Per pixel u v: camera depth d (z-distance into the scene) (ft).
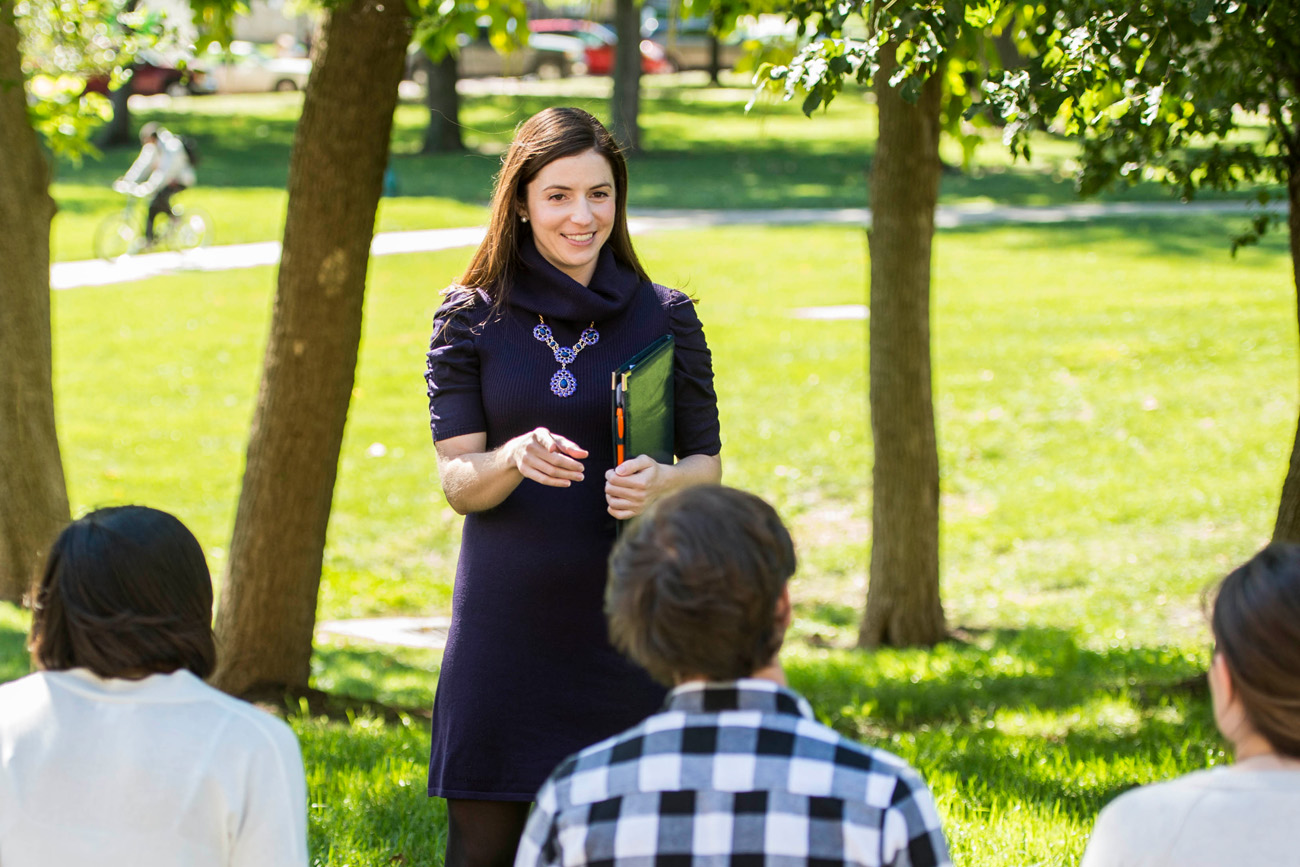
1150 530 40.70
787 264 75.05
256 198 90.02
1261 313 61.52
